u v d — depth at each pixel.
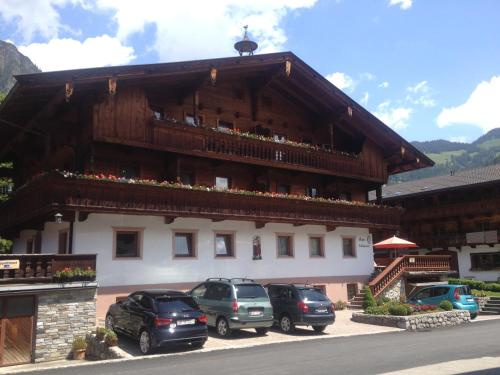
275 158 25.39
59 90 18.72
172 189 20.91
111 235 20.17
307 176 29.30
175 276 21.66
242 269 24.00
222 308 16.80
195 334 14.50
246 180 26.42
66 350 16.22
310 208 26.23
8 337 15.55
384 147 31.48
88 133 20.27
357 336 17.42
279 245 25.92
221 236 23.77
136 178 22.42
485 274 43.09
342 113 28.36
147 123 21.17
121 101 20.61
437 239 46.62
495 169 47.84
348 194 31.83
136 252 20.94
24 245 26.59
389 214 30.47
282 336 17.44
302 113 29.45
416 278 29.70
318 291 18.69
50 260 16.42
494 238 41.81
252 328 17.47
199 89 23.11
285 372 10.81
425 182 51.03
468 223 45.62
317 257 27.28
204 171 24.75
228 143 23.62
